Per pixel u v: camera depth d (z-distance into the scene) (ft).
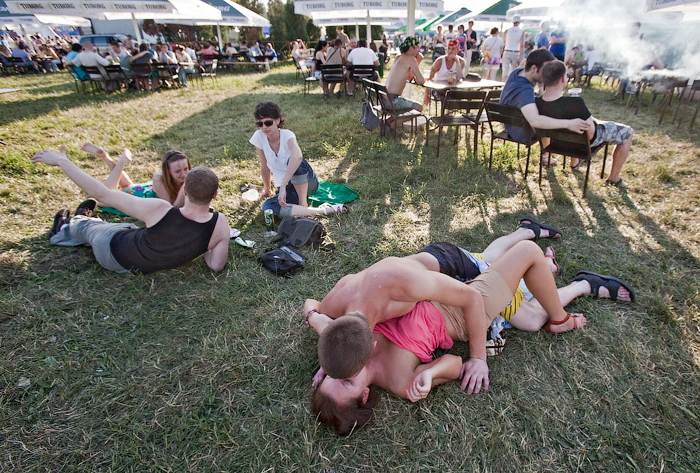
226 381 7.10
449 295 6.24
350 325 5.39
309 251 10.88
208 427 6.26
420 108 20.21
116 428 6.29
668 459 5.65
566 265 9.77
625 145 13.30
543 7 36.86
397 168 16.46
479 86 19.63
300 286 9.53
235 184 15.37
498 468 5.66
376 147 19.13
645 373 6.92
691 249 10.22
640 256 10.07
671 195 13.04
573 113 12.49
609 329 7.84
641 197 13.08
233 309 8.79
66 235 10.85
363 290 6.17
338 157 18.22
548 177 15.01
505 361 7.29
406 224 12.00
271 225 12.14
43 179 15.43
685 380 6.77
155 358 7.57
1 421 6.40
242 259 10.59
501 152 17.33
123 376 7.22
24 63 55.21
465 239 11.27
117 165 11.30
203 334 8.14
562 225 11.66
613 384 6.76
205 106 29.48
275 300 9.06
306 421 6.34
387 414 6.44
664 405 6.31
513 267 6.95
